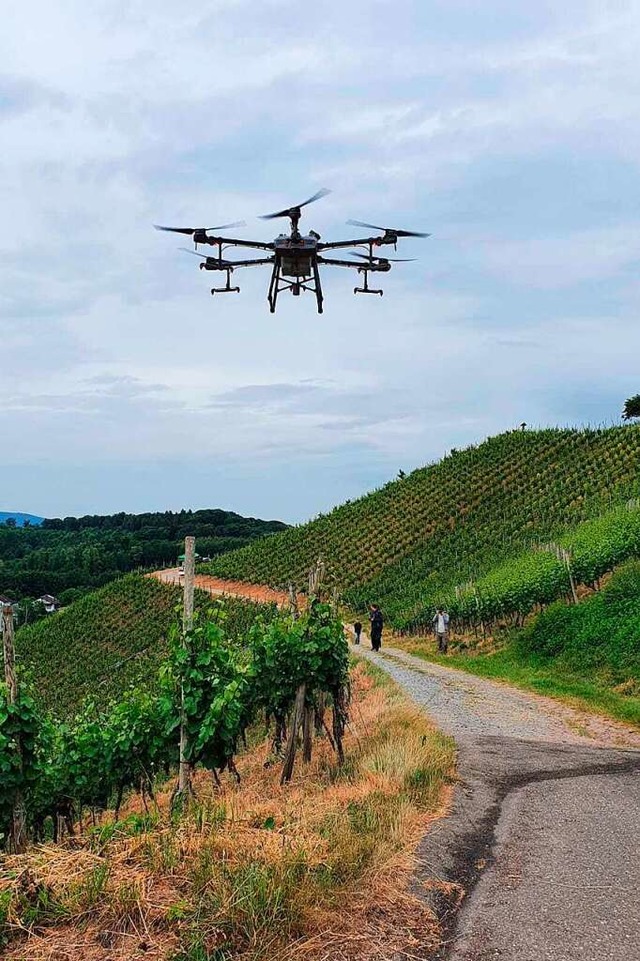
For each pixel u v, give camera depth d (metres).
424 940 4.39
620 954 4.21
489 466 69.06
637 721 13.13
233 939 4.16
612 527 31.67
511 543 51.03
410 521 65.19
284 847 5.10
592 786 7.98
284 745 12.41
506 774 8.56
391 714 11.85
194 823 5.74
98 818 12.59
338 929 4.40
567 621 21.52
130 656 55.69
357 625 35.22
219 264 13.13
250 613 46.56
